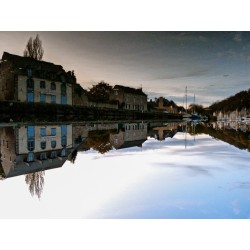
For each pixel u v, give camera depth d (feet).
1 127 86.63
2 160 57.52
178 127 155.94
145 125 164.25
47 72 141.59
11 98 130.72
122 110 202.80
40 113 126.93
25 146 66.95
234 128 151.94
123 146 72.28
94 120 157.79
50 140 77.05
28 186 39.37
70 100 153.79
